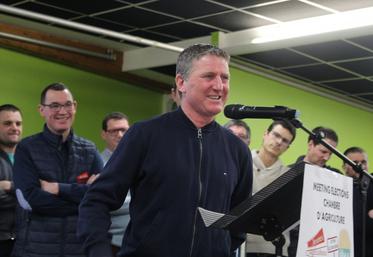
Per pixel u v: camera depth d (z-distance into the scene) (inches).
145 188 73.1
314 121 333.4
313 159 163.9
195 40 271.9
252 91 295.4
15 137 152.6
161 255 71.0
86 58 289.7
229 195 76.6
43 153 122.7
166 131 74.3
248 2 222.1
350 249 64.4
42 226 118.6
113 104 308.7
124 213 138.6
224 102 73.1
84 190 120.4
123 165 72.9
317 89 335.3
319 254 60.5
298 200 64.9
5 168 143.7
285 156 307.6
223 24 252.1
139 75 317.1
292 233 137.1
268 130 161.6
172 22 252.8
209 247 72.8
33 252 117.4
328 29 232.4
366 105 371.2
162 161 72.7
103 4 235.6
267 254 149.7
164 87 330.0
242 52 270.4
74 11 247.0
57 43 276.4
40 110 126.5
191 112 75.5
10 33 261.0
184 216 71.9
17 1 239.1
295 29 240.5
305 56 279.0
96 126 300.0
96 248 71.1
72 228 119.6
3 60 262.7
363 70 299.1
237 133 160.6
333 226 62.2
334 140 164.2
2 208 133.0
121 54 304.5
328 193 61.9
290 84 317.4
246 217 63.8
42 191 119.0
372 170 375.6
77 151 126.1
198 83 71.5
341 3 219.9
